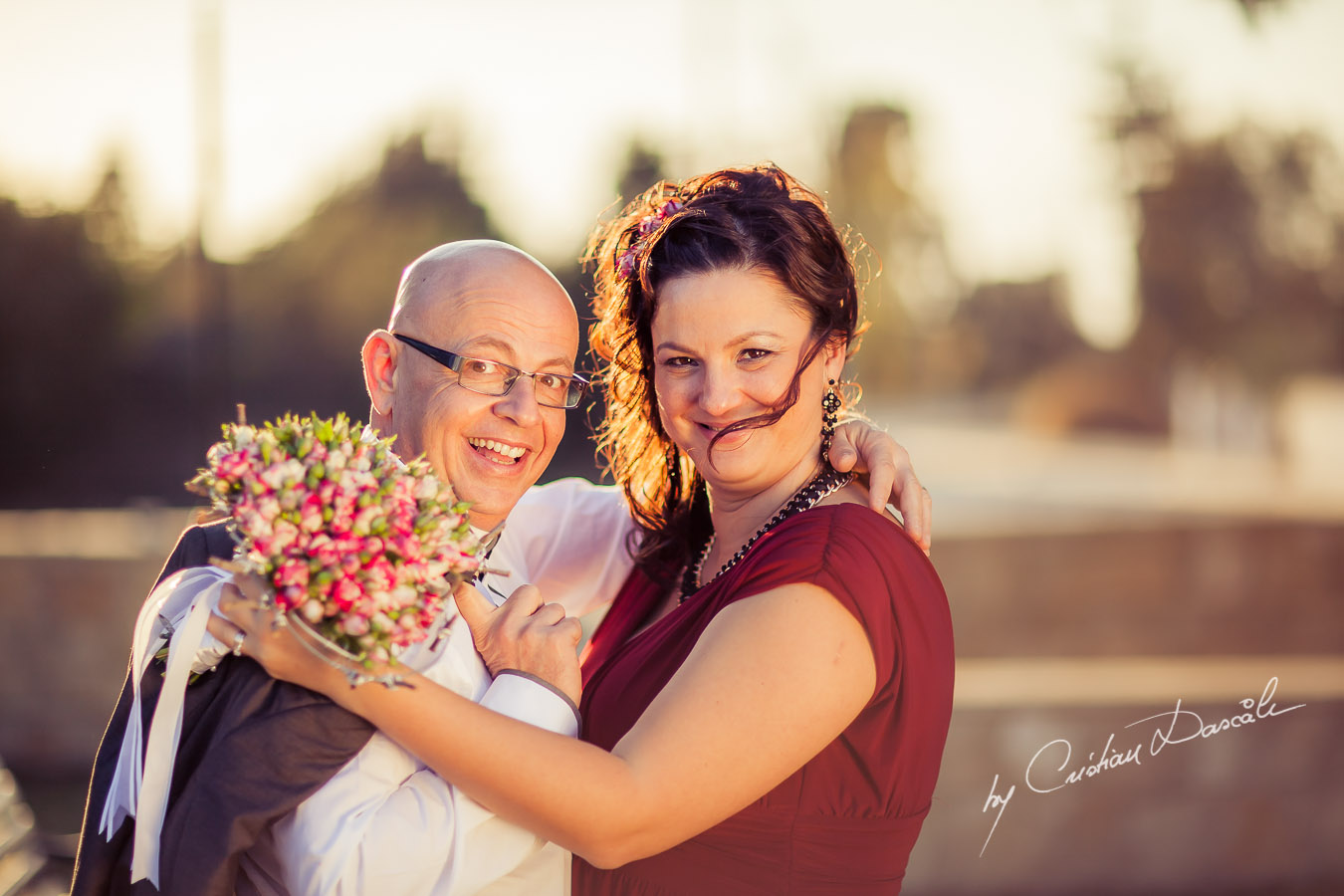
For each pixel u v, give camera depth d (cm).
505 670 160
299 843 146
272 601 132
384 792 151
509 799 142
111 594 733
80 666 730
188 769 150
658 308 175
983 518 1099
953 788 559
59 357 1563
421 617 138
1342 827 561
